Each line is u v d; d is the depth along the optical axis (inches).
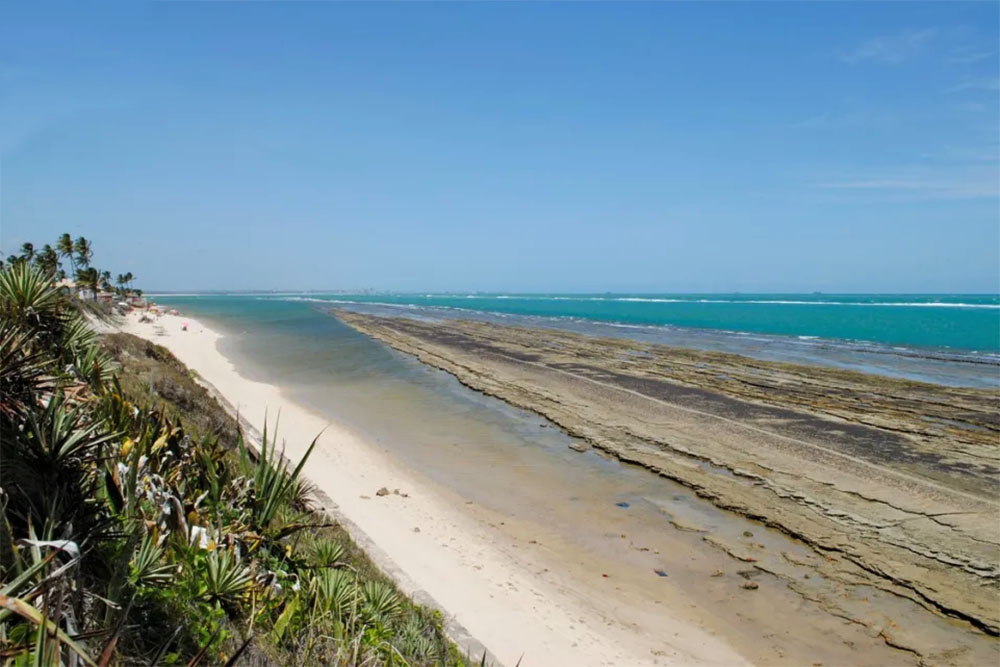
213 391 880.3
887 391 1047.0
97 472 187.8
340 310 4402.1
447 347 1756.9
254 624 192.1
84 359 345.1
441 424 834.8
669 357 1509.6
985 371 1346.0
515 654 302.2
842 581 412.2
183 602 170.6
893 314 4094.5
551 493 571.8
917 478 597.3
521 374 1235.9
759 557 446.6
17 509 150.9
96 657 120.3
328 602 232.1
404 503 518.9
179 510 214.4
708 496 559.5
